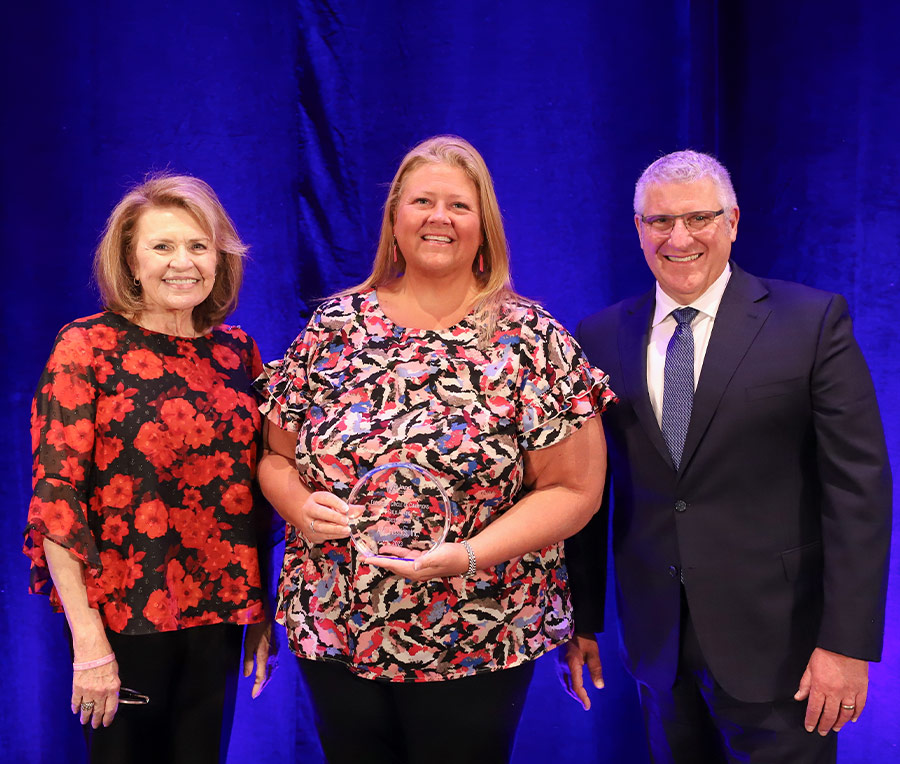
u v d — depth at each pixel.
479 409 1.50
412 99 2.19
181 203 1.63
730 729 1.59
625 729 2.29
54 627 2.26
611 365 1.69
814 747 1.55
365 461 1.49
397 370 1.53
